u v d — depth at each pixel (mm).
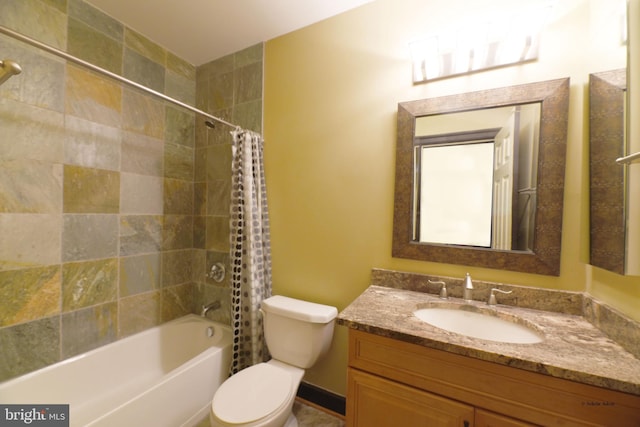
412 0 1370
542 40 1114
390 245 1423
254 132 1816
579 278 1063
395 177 1391
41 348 1339
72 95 1432
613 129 885
